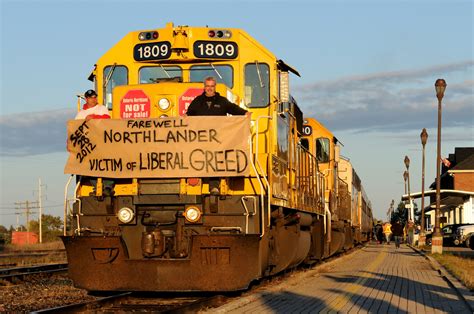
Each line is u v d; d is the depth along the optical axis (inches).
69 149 604.4
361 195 2265.0
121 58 660.1
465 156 4008.4
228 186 591.8
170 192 588.4
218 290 569.0
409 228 2792.8
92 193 605.0
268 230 626.2
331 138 1267.2
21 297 669.9
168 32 649.6
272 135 647.8
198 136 586.2
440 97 1571.1
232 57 650.8
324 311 525.0
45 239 3959.2
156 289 576.7
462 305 576.7
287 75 663.8
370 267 1083.9
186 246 582.9
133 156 591.8
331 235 1216.8
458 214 3225.9
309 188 921.5
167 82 626.2
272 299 603.5
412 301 605.0
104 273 585.3
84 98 648.4
